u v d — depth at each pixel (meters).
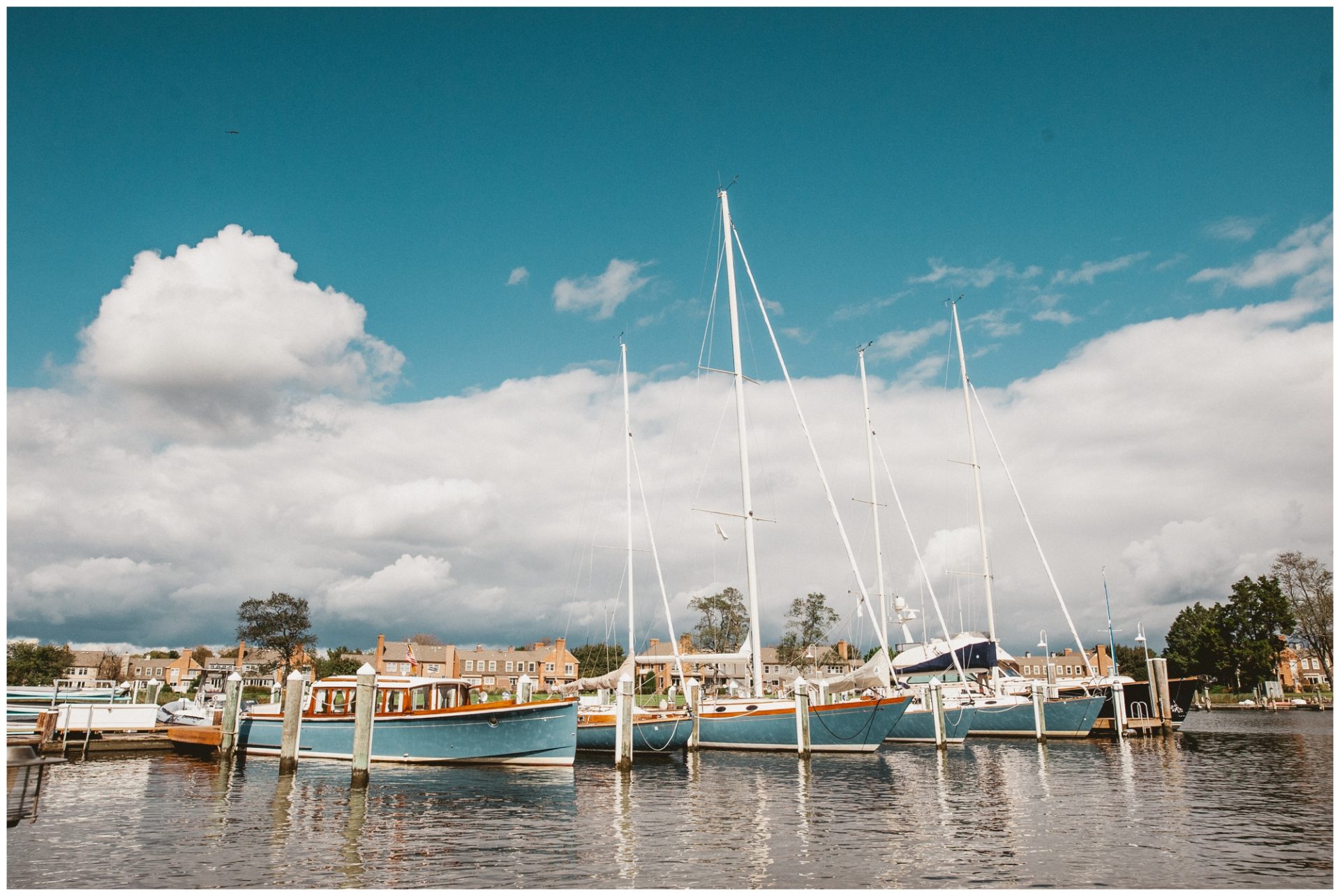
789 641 83.69
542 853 16.58
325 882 14.49
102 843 17.38
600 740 35.03
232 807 21.47
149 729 38.06
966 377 54.22
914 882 14.48
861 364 50.31
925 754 35.22
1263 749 37.31
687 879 14.70
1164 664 47.44
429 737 29.11
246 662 105.94
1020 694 44.59
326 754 30.97
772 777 27.62
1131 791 24.36
